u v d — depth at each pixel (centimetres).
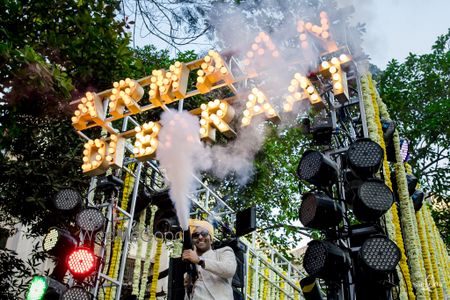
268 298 731
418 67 1073
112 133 588
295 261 1135
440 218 1051
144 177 688
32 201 682
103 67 673
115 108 563
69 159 725
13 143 710
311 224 409
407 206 493
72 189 566
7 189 706
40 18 630
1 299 708
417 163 1041
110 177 582
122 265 590
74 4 635
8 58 504
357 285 385
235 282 575
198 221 454
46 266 1020
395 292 411
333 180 428
